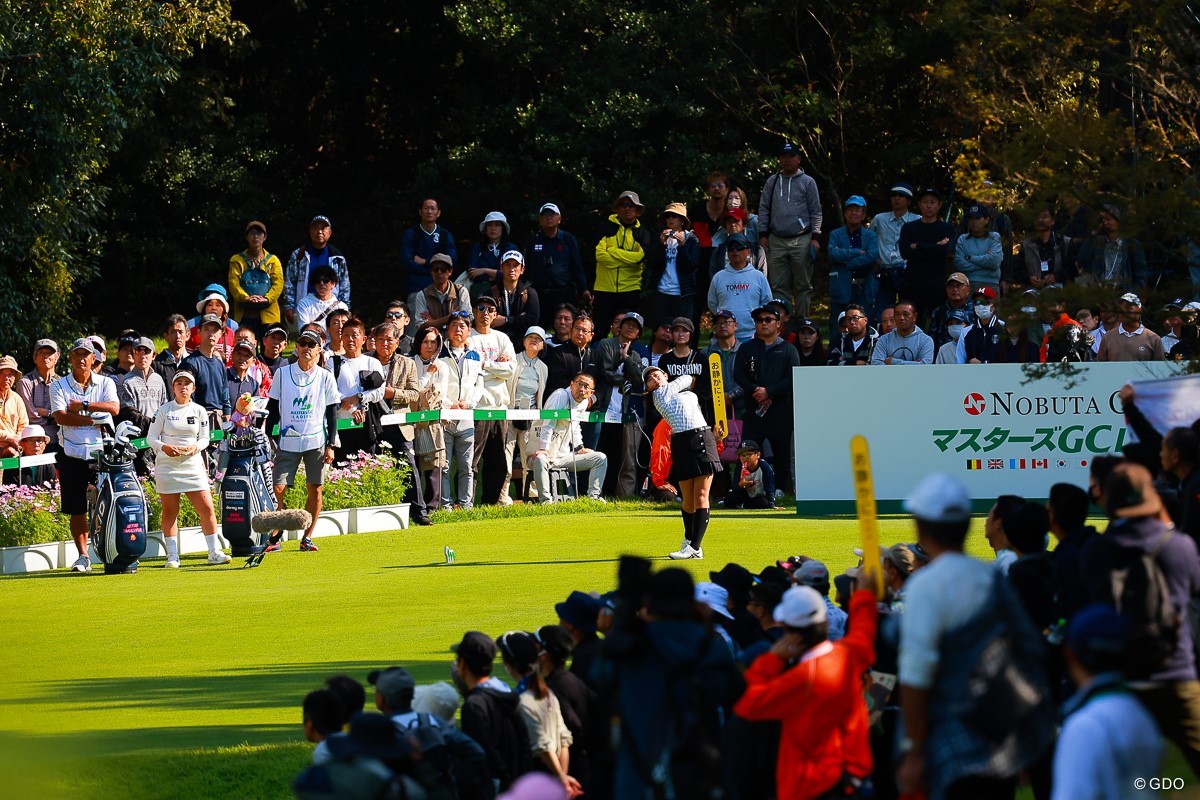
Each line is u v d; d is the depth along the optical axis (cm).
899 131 12150
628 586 2255
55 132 9538
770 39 12338
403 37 14588
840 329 7738
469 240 13788
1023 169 3631
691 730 2161
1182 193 3381
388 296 13612
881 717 2619
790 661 2358
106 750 3353
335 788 1991
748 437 7469
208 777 3150
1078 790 1817
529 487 7762
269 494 6438
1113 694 1862
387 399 7200
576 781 2806
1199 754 2434
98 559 6594
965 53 3866
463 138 13800
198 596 5531
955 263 7944
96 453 6172
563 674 2838
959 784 2006
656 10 12794
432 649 4391
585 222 12494
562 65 12669
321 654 4425
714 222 8888
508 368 7600
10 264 10419
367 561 6169
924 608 2044
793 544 5969
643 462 7875
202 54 13175
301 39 14512
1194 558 2472
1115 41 3734
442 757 2450
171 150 12875
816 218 8812
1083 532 2753
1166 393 3538
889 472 6656
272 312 8856
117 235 12862
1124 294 3784
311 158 15325
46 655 4588
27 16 9369
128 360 7019
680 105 12025
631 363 7706
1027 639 2059
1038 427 6538
